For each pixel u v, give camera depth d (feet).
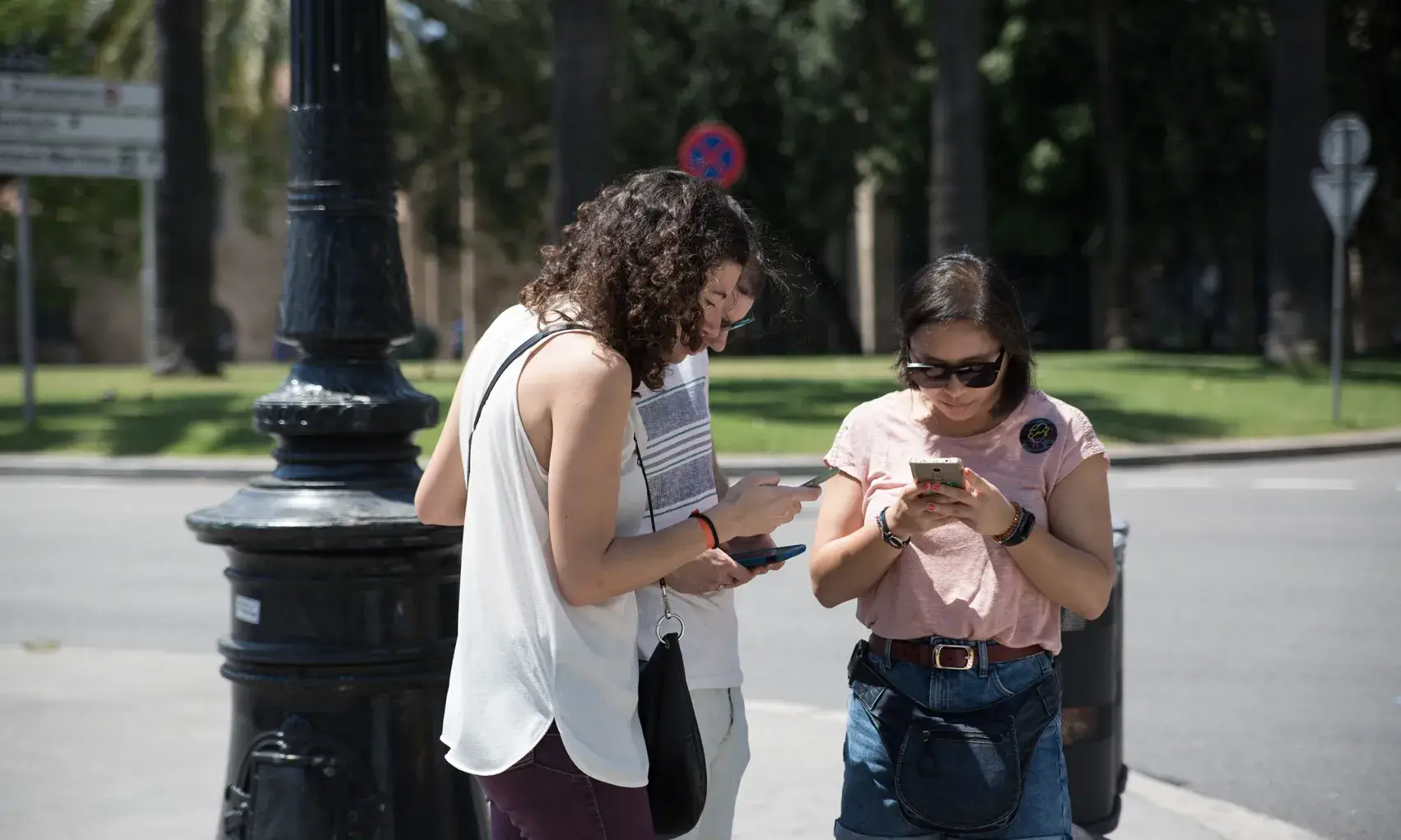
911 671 10.62
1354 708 22.75
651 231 8.75
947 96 74.69
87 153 62.18
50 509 45.57
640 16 111.96
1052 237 111.75
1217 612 29.43
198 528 12.37
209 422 61.11
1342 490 47.03
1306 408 65.26
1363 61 111.75
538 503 8.80
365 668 12.09
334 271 12.62
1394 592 31.24
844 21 105.91
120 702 22.89
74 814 17.44
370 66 12.78
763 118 115.14
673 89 113.80
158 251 83.97
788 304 9.91
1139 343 127.03
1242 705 22.97
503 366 8.94
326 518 11.93
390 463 12.63
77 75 92.89
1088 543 10.61
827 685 24.53
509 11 115.65
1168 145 106.63
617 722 8.91
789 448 53.88
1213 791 19.12
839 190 113.29
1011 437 10.73
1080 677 14.83
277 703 12.21
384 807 12.14
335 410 12.32
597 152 65.16
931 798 10.34
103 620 30.12
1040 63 106.11
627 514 9.55
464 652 8.98
